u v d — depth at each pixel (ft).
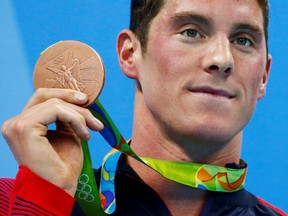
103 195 16.51
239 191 17.02
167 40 15.65
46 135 14.89
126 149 15.58
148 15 16.24
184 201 16.31
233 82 15.44
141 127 16.63
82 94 14.60
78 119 14.38
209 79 15.20
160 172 15.93
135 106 16.98
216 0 15.57
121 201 16.46
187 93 15.37
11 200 14.24
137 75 16.66
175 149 16.12
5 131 14.52
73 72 14.80
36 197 14.03
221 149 16.26
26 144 14.26
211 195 16.46
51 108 14.42
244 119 15.90
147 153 16.48
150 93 15.90
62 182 14.33
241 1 15.74
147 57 16.06
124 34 17.24
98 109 15.31
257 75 16.02
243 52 15.83
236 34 15.76
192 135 15.39
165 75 15.56
